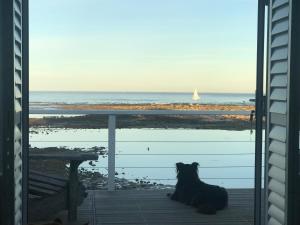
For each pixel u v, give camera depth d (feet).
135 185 19.66
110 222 12.53
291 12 7.90
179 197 14.90
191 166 15.06
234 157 27.35
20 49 8.47
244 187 17.66
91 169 23.88
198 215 13.41
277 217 8.41
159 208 14.08
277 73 8.45
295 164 7.96
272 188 8.66
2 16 7.48
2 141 7.52
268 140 8.82
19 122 8.42
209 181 20.65
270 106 8.74
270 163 8.75
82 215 13.14
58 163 19.16
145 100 103.50
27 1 8.67
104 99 103.24
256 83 8.96
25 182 8.79
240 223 12.63
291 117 7.93
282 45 8.25
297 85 7.91
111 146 16.06
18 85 8.24
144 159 26.17
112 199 15.07
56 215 12.42
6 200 7.55
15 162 7.82
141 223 12.52
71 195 12.09
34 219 11.44
